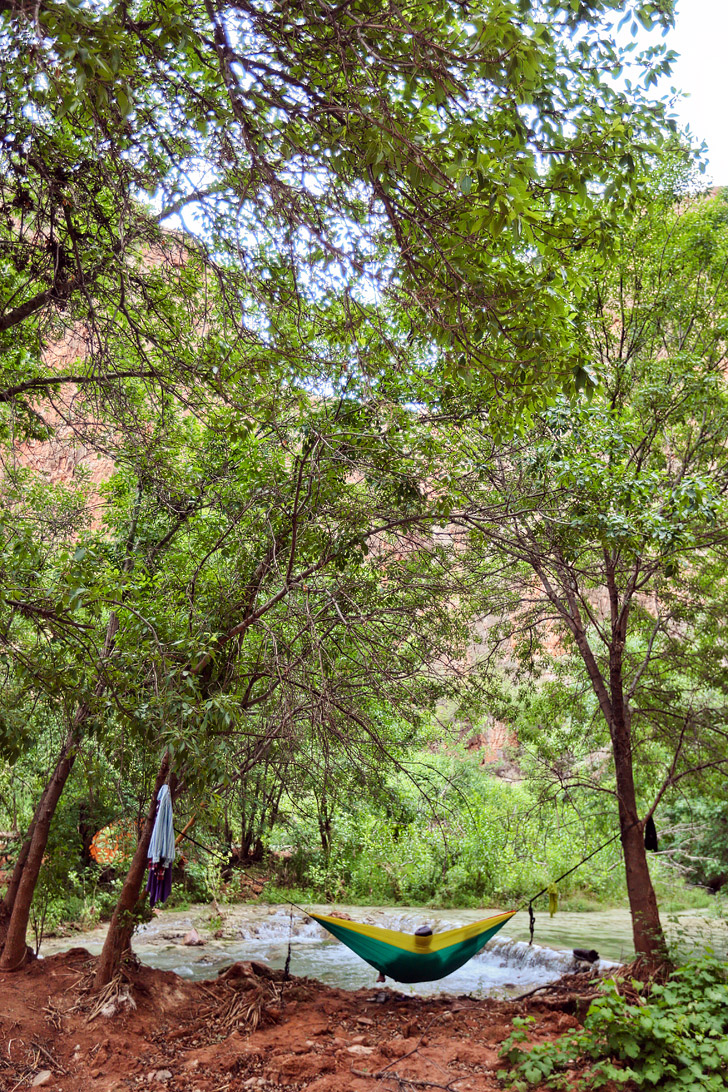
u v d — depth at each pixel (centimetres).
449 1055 656
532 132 402
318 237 410
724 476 866
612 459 749
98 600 492
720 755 933
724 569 960
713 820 1698
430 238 395
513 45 326
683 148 862
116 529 884
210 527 815
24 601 464
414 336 507
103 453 600
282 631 754
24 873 816
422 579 765
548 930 1412
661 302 898
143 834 765
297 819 1670
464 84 375
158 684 536
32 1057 641
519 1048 651
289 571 675
